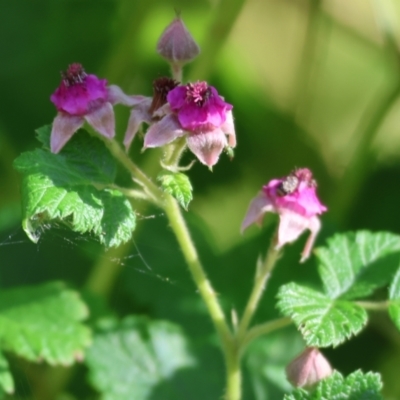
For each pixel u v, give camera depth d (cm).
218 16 39
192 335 38
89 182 32
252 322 38
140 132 33
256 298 33
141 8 40
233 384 33
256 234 39
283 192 32
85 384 38
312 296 33
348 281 34
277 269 38
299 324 32
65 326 36
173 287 39
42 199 31
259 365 37
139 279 39
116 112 40
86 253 39
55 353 35
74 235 36
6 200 41
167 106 32
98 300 37
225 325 33
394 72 40
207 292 33
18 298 36
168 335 37
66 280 39
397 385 38
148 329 37
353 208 41
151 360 37
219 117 32
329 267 34
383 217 41
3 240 39
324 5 41
